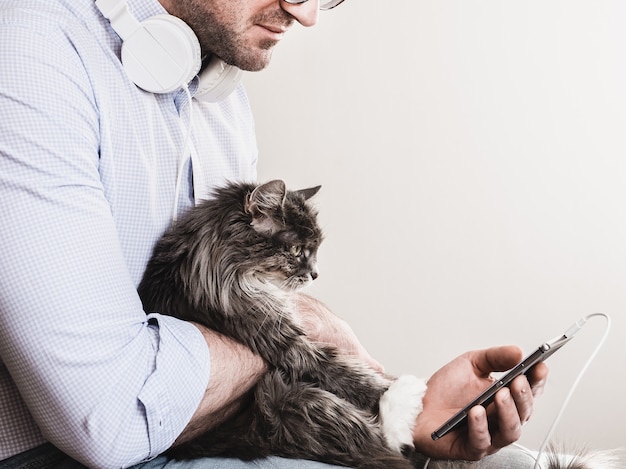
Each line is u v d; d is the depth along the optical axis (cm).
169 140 149
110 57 137
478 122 281
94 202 120
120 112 137
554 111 274
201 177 162
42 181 114
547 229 279
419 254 293
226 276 149
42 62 119
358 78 291
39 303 110
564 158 275
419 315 296
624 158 269
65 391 111
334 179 298
